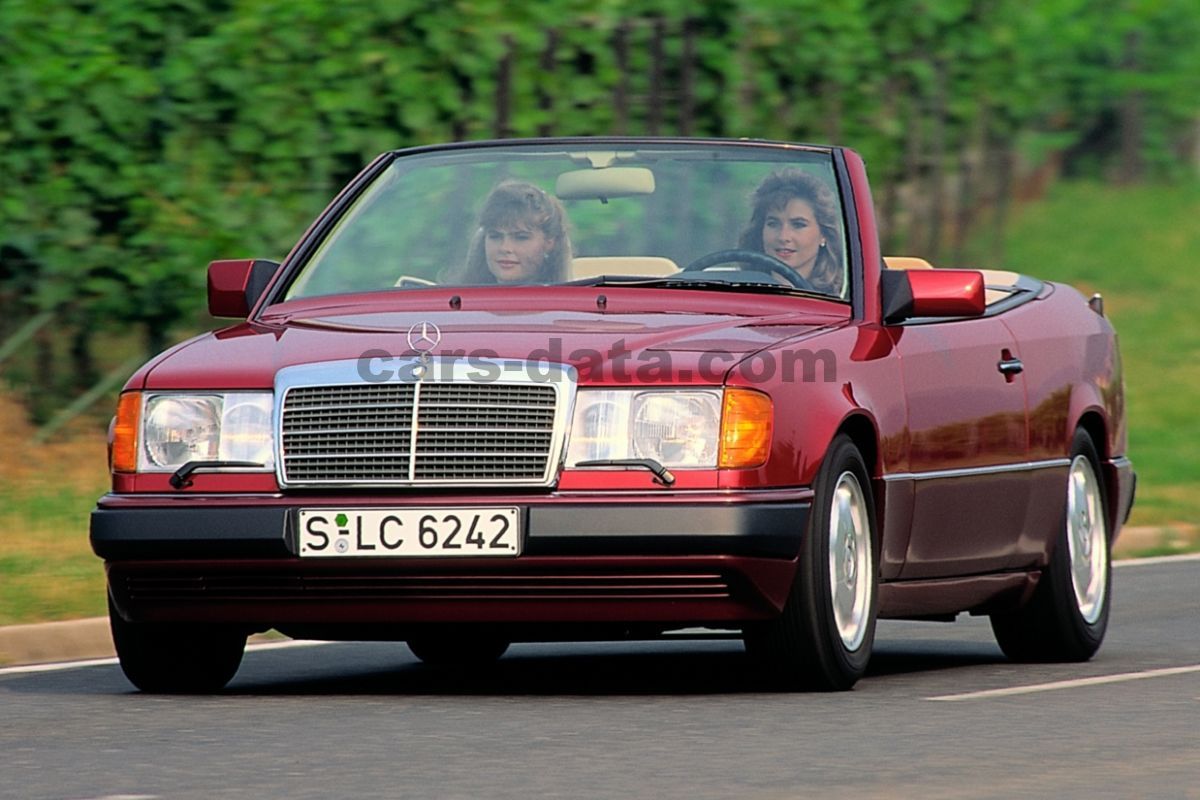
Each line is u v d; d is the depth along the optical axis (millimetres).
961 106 57250
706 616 22078
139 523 22562
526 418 22141
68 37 41188
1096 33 74250
